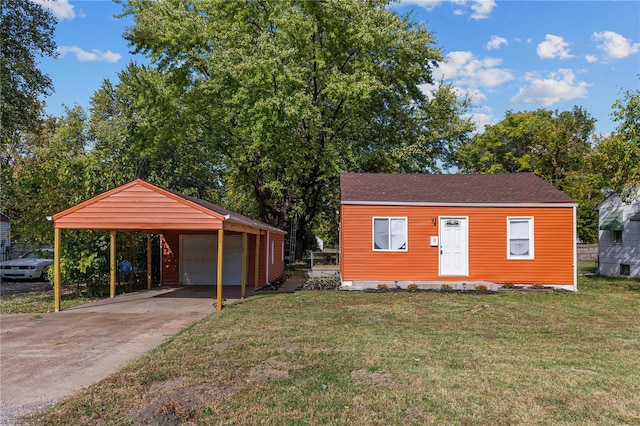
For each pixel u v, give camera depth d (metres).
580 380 5.51
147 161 22.20
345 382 5.38
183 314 10.31
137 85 20.69
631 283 17.86
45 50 20.42
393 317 9.73
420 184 17.67
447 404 4.74
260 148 21.83
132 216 11.02
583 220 31.77
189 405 4.70
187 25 20.39
